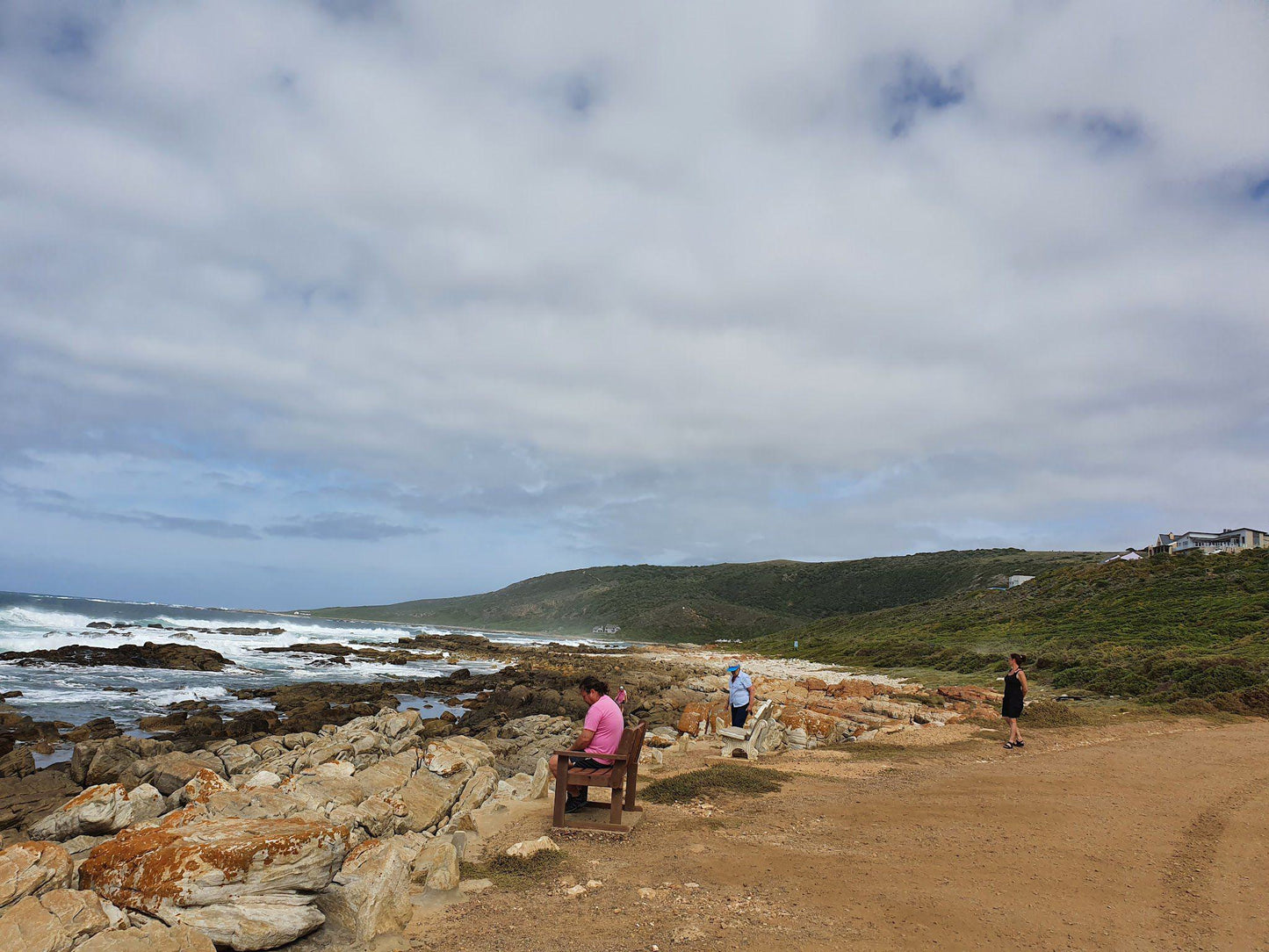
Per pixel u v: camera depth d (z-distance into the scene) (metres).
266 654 51.94
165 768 9.83
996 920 4.77
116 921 3.80
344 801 7.05
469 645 75.62
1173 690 19.72
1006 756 11.85
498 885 5.43
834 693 24.39
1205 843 6.64
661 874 5.73
